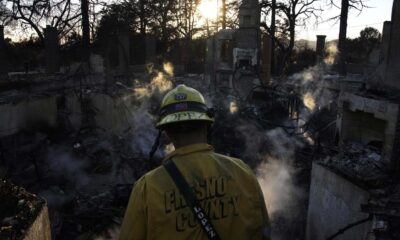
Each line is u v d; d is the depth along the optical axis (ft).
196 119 5.80
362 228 18.26
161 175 5.68
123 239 5.57
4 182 11.23
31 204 10.45
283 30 106.11
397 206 16.29
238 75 60.49
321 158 25.08
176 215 5.38
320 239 23.21
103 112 48.06
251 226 5.56
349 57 106.93
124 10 107.76
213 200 5.48
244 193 5.67
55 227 25.16
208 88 64.69
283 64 102.53
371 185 18.88
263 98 57.67
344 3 78.64
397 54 24.09
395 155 19.62
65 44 87.35
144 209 5.50
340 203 20.84
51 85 47.37
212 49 68.54
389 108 19.85
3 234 8.68
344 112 24.94
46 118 42.52
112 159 39.50
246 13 61.05
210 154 5.87
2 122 35.32
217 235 5.33
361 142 24.67
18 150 35.88
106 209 28.58
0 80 44.24
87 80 54.65
